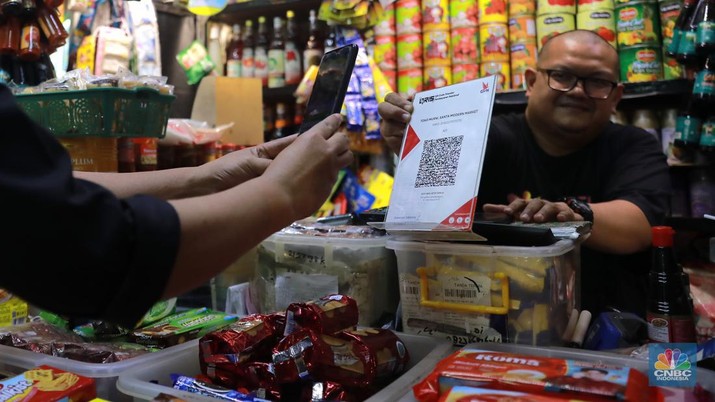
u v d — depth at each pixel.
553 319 0.86
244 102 2.64
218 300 1.36
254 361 0.85
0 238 0.41
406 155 0.94
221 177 0.94
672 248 0.96
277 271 1.12
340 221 1.34
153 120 1.49
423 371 0.78
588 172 1.79
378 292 1.06
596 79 1.64
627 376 0.63
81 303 0.44
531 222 1.07
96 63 2.24
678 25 2.02
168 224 0.46
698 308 1.17
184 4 2.71
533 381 0.64
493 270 0.88
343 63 0.86
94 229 0.43
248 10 2.96
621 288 1.46
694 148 2.10
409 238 0.97
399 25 2.66
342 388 0.74
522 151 1.84
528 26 2.44
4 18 1.67
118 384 0.80
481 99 0.87
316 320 0.83
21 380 0.75
